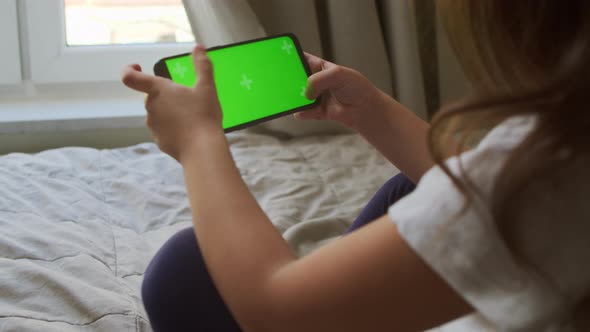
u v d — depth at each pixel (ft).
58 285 2.75
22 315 2.58
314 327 1.44
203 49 1.90
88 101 5.36
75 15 5.41
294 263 1.50
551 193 1.22
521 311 1.26
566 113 1.17
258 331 1.51
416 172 2.45
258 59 2.77
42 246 3.11
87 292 2.75
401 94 4.93
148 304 2.05
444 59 5.09
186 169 1.72
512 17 1.30
